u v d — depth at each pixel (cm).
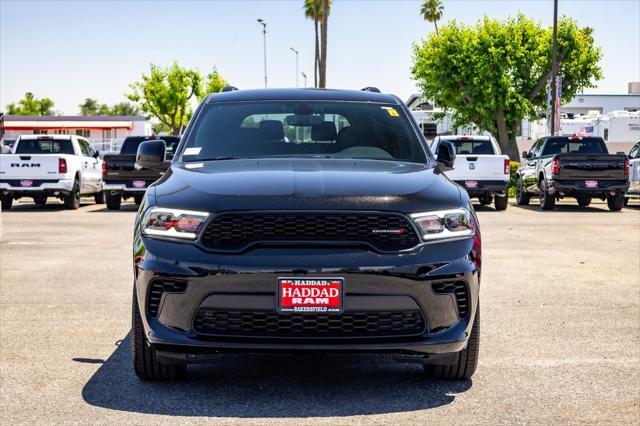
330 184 462
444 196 469
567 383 498
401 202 448
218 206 443
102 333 635
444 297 449
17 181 2078
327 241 439
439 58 4144
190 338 441
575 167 2052
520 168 2403
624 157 2052
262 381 499
